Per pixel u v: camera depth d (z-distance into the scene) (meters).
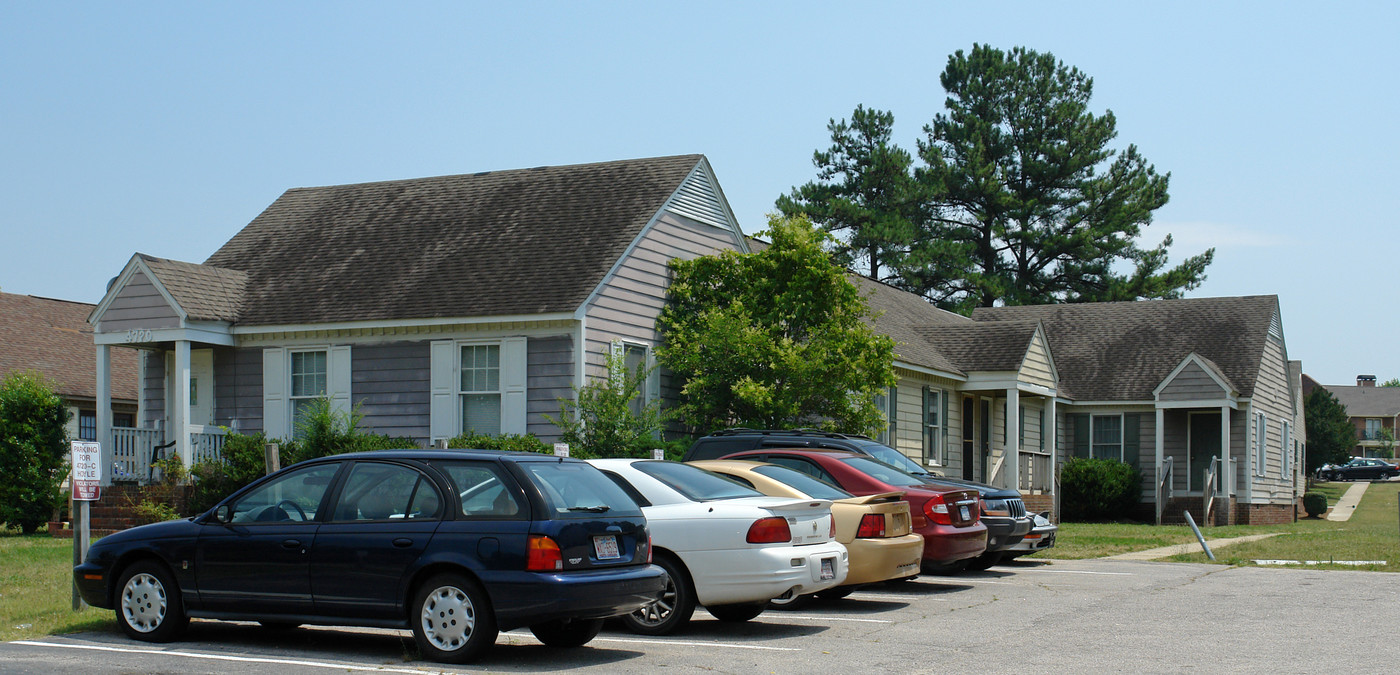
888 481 15.03
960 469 31.56
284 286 23.33
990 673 9.34
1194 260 55.72
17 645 10.50
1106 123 57.19
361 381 22.09
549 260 21.78
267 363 22.70
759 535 11.06
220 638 11.01
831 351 21.48
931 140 58.84
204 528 10.60
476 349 21.45
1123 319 40.84
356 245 24.22
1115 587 15.67
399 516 9.98
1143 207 55.06
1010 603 13.91
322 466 10.48
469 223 23.91
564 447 15.11
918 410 29.28
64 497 22.59
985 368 30.30
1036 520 19.22
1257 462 37.31
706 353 21.83
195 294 22.34
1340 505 54.09
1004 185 56.97
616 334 21.42
